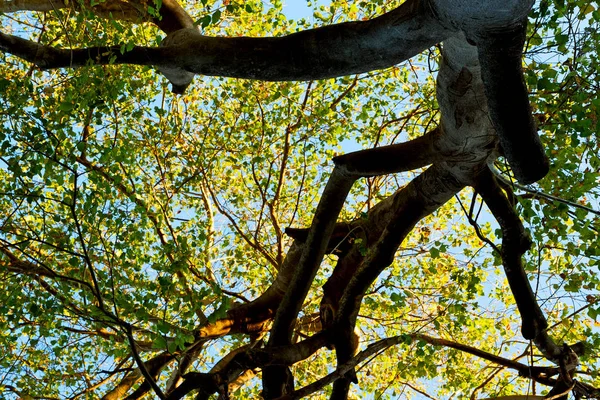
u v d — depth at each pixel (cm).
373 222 1023
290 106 1355
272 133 1367
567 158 756
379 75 1410
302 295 952
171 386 1048
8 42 747
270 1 1323
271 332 980
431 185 890
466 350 973
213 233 1247
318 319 1278
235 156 1376
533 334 866
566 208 763
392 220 945
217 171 1423
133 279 968
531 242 857
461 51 605
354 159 833
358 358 839
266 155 1384
